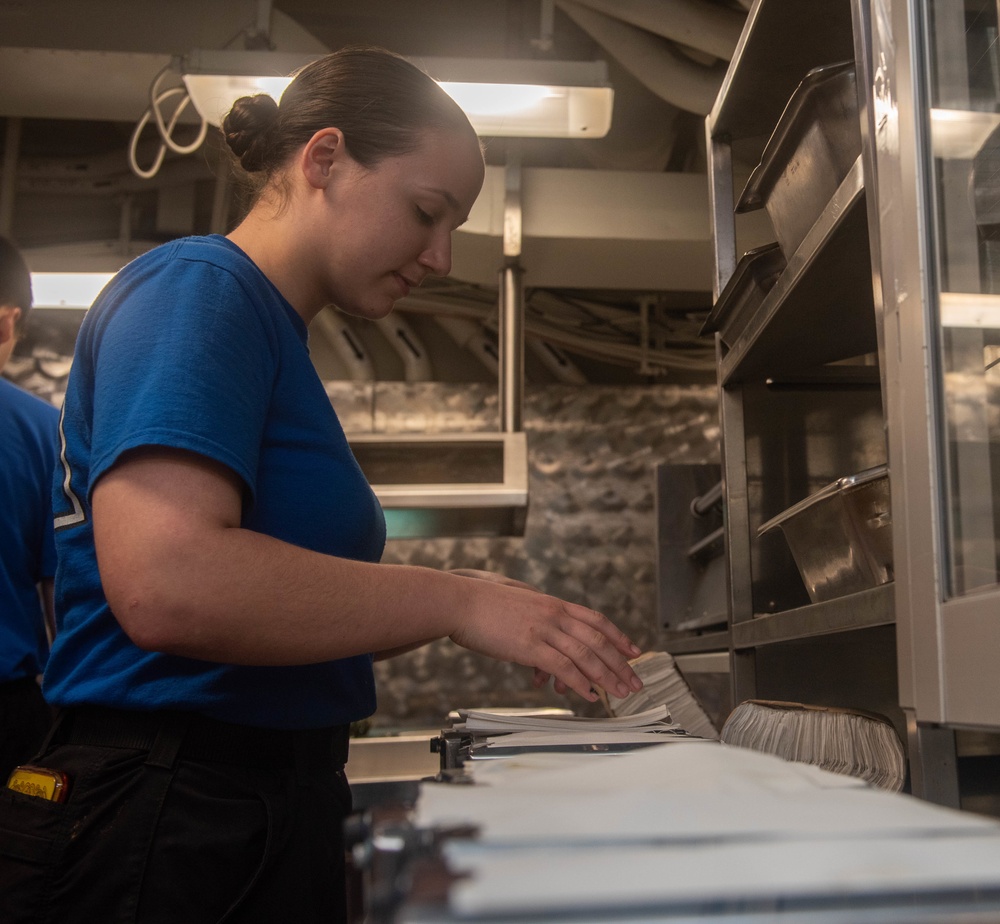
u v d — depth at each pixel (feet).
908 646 2.55
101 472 2.32
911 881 0.75
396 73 3.13
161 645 2.27
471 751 2.02
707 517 9.68
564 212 9.85
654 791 1.02
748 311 4.90
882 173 2.80
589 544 12.44
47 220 12.69
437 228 3.21
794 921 0.73
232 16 8.65
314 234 3.07
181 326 2.49
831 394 5.77
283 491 2.82
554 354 12.76
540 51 8.48
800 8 4.11
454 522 10.20
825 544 3.69
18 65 8.79
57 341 12.46
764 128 5.50
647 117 10.03
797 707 2.96
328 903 2.97
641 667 4.12
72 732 2.75
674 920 0.71
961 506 2.34
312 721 2.91
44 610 5.69
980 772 2.52
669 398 12.85
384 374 13.05
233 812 2.66
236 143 3.31
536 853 0.82
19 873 2.56
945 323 2.48
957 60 2.59
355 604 2.43
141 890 2.53
